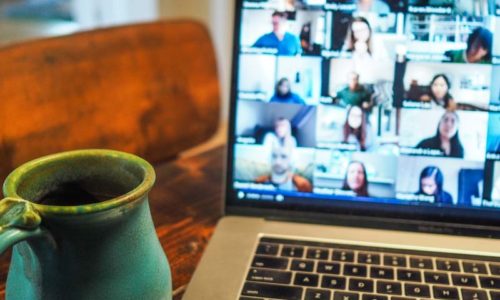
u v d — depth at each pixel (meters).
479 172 0.64
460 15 0.63
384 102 0.65
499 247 0.61
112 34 1.08
